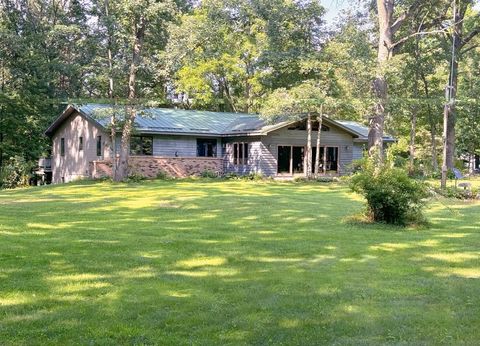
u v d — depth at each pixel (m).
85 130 27.88
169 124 27.95
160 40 25.95
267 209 13.27
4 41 29.64
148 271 6.47
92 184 21.97
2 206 13.74
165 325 4.48
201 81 36.75
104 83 26.67
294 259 7.32
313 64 27.03
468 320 4.71
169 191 18.58
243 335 4.26
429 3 26.48
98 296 5.34
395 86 30.88
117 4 22.20
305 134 28.88
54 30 31.03
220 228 10.09
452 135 30.61
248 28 35.97
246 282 6.00
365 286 5.87
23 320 4.57
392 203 10.56
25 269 6.47
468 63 36.06
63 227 10.04
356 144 31.03
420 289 5.76
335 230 9.95
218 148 29.98
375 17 26.91
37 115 32.22
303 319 4.68
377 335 4.30
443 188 17.55
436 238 9.15
